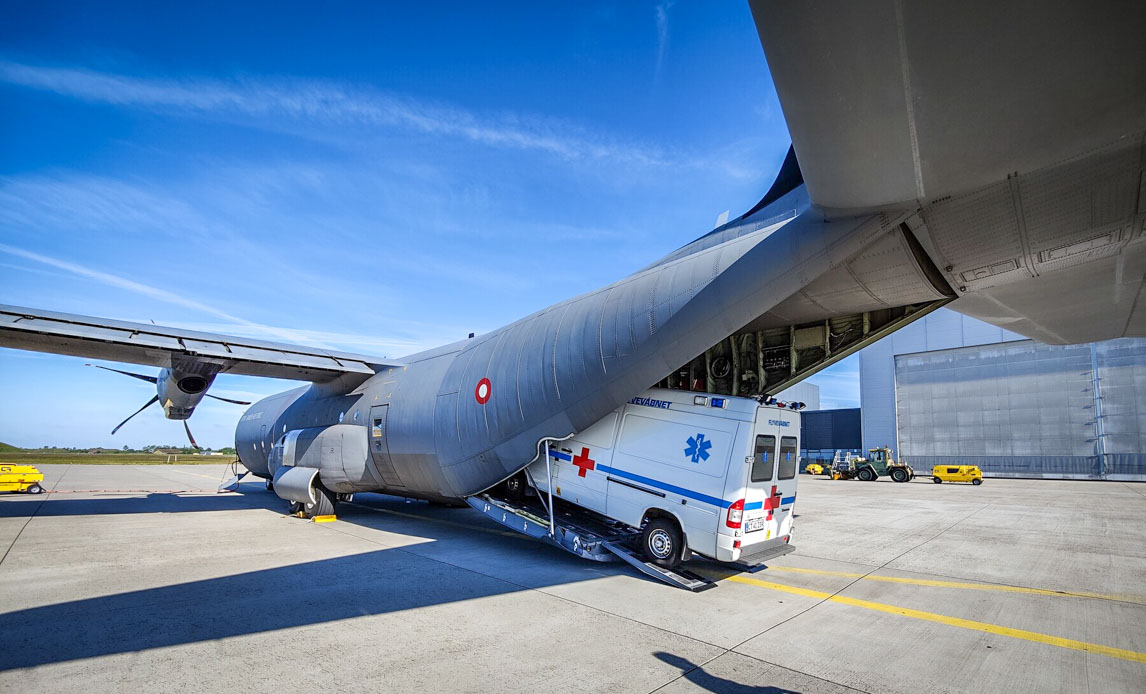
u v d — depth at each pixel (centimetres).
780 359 710
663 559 632
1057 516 1301
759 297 553
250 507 1332
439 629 457
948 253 485
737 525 581
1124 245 446
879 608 540
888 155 361
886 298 590
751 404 608
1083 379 3070
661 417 662
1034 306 601
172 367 1059
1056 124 322
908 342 3666
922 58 269
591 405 694
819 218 491
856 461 3089
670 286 630
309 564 690
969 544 905
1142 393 2894
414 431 926
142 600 533
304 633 446
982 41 256
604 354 671
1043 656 420
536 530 746
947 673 385
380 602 532
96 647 412
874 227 462
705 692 347
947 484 2667
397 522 1067
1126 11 233
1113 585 639
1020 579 665
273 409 1561
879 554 814
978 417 3381
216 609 506
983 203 417
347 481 1048
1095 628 487
